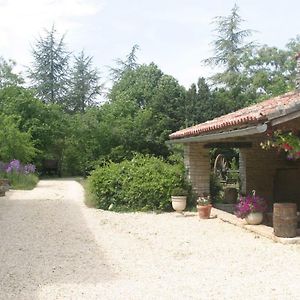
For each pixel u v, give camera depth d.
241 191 16.66
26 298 5.64
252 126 8.98
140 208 14.48
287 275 6.82
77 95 54.62
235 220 11.98
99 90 56.59
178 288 6.12
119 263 7.57
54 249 8.65
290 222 9.41
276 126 8.63
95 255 8.16
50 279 6.54
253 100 34.12
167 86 35.12
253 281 6.49
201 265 7.48
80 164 32.97
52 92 52.97
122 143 28.73
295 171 15.31
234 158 23.73
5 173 23.05
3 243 9.15
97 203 14.94
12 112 32.94
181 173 15.06
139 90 41.31
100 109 32.38
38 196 18.64
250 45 39.66
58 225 11.53
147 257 8.05
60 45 53.88
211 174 17.12
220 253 8.39
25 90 35.03
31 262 7.58
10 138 25.34
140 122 29.14
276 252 8.40
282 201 15.59
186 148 15.59
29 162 31.08
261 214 11.24
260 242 9.39
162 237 10.03
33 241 9.41
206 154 15.38
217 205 15.70
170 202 14.48
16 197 18.14
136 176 14.72
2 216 12.85
